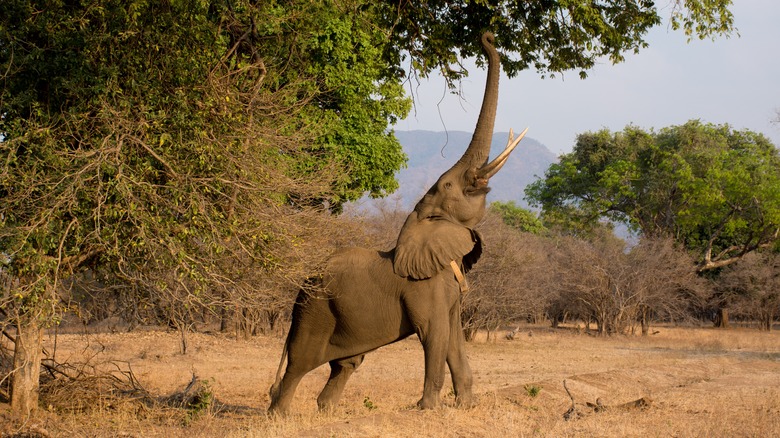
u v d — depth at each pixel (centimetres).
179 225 1203
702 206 6325
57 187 1149
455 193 1421
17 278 1241
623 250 5922
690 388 2192
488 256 4172
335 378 1474
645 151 7669
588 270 5309
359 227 2148
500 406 1565
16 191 1189
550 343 4475
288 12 1577
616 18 1820
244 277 1327
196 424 1409
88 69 1213
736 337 4966
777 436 1321
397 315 1386
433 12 1858
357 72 2953
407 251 1379
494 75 1485
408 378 2445
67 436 1288
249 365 2769
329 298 1404
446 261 1373
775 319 8156
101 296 1467
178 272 1241
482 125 1461
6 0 1171
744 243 6919
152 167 1190
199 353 3089
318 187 1381
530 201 9038
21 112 1247
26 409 1398
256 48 1394
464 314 4253
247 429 1314
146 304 1390
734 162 6556
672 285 5509
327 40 2775
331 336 1422
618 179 7125
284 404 1447
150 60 1251
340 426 1248
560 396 1856
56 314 1173
